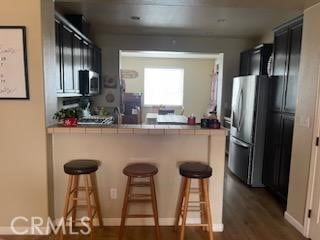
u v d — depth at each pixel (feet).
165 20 14.11
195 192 8.77
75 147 8.64
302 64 8.95
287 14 12.62
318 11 8.15
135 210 8.94
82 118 13.30
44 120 7.97
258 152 12.79
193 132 8.21
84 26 13.85
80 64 12.73
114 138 8.68
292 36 10.55
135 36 17.95
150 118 16.37
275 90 11.84
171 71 27.53
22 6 7.56
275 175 11.59
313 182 8.25
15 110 7.89
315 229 8.14
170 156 8.80
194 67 27.40
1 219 8.29
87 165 7.77
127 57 27.07
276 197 11.78
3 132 7.97
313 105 8.30
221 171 8.70
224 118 18.45
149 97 27.68
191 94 27.68
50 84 8.36
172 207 8.97
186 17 13.48
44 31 7.84
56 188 8.72
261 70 14.33
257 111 12.53
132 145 8.73
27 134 7.99
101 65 17.94
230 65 18.69
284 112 10.98
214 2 8.70
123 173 8.18
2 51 7.66
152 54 24.82
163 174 8.85
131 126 8.54
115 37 17.85
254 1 8.41
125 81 27.32
